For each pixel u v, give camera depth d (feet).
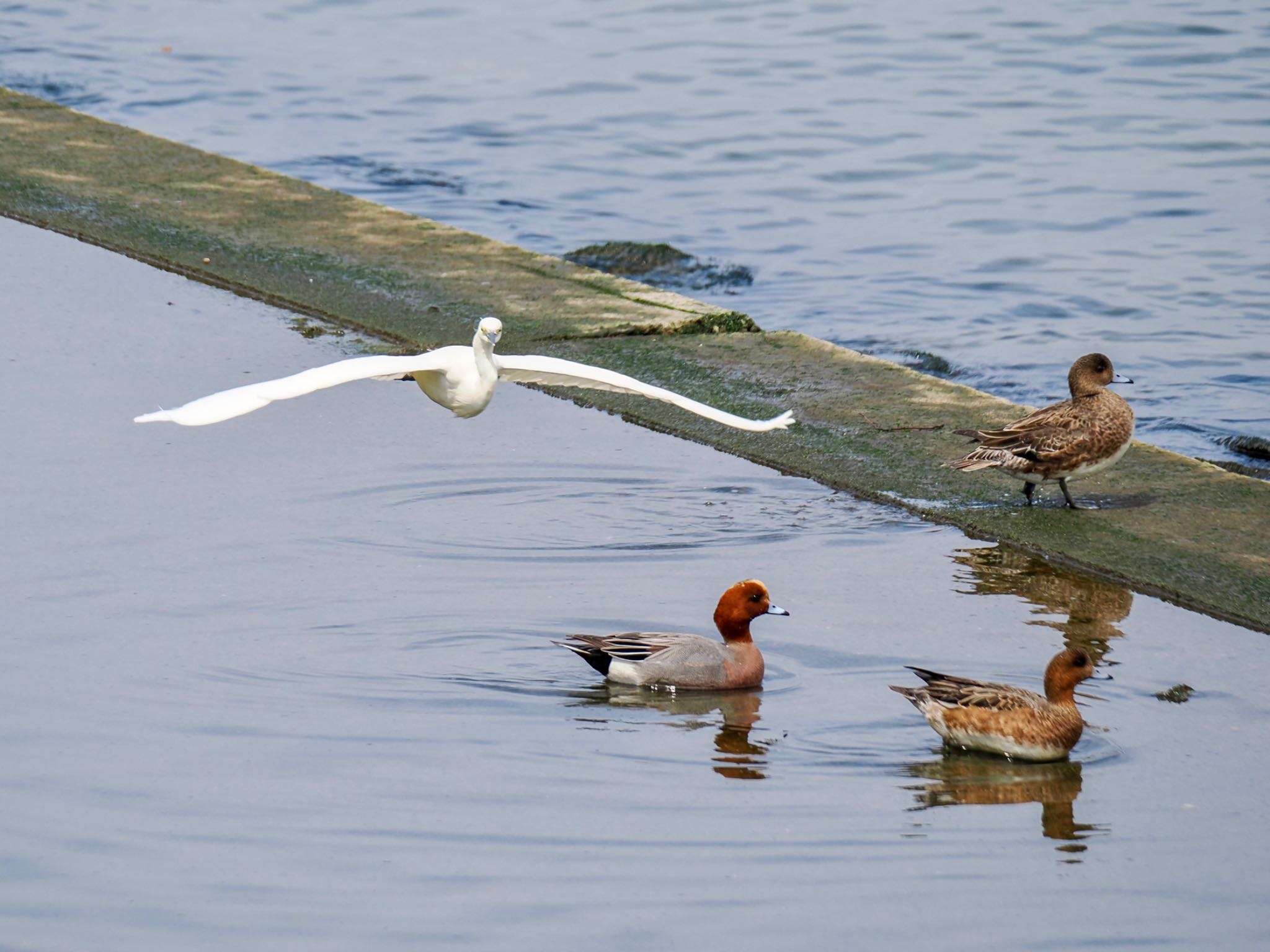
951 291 70.49
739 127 95.96
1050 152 91.09
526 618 38.63
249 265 63.93
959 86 105.09
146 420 24.67
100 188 71.61
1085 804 30.78
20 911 25.91
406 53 112.98
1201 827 29.78
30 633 36.11
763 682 36.52
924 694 33.76
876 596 40.60
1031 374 60.59
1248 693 35.47
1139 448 51.13
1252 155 89.71
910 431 51.39
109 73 104.73
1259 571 41.45
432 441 49.78
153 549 41.01
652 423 51.98
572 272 65.51
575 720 33.99
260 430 49.85
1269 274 71.41
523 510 45.11
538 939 25.54
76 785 29.86
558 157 90.22
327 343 56.70
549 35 118.62
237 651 35.94
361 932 25.64
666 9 127.24
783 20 123.54
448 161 88.94
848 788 31.40
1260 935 26.05
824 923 26.21
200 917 25.91
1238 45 114.21
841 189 85.25
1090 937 25.95
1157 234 77.41
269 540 42.06
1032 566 42.47
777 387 54.75
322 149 90.43
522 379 35.42
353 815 29.25
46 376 52.01
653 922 26.12
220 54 111.14
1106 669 36.65
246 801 29.58
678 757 32.50
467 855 28.04
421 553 41.96
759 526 44.80
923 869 28.09
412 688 34.86
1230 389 59.41
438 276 63.98
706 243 76.74
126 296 59.88
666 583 41.01
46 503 43.24
